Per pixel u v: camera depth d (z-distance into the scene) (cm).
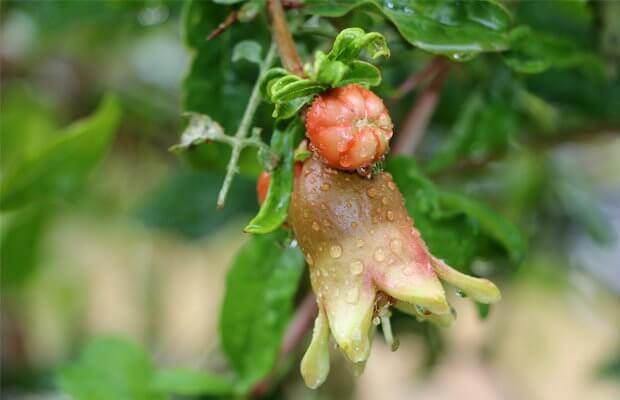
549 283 61
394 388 90
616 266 62
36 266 64
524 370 76
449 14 38
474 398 94
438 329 53
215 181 58
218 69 40
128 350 46
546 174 56
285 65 36
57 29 55
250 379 42
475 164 48
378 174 36
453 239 40
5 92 67
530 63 40
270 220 36
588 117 48
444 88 49
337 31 39
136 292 73
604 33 46
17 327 75
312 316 44
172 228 58
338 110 34
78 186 51
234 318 41
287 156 36
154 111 65
